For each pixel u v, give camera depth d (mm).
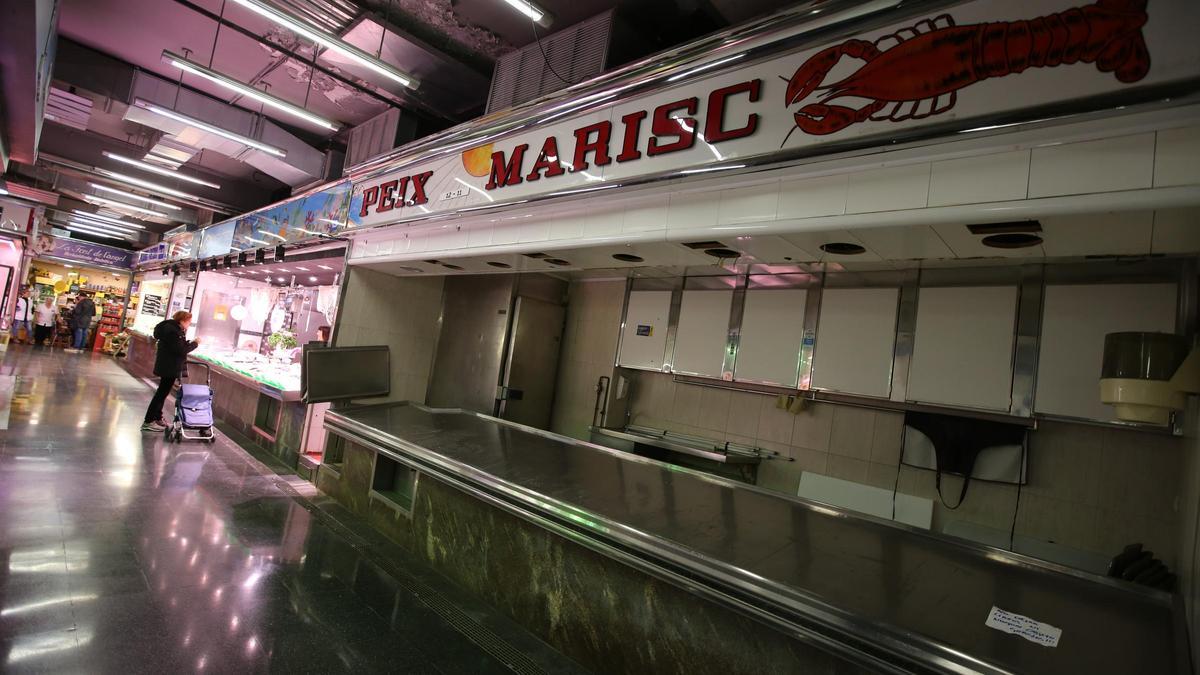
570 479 3088
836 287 4078
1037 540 3164
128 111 6875
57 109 7371
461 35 5164
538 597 2887
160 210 13227
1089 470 3068
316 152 8039
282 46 5840
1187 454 2221
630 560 2379
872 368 3809
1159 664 1495
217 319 11812
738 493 3000
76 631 2424
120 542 3377
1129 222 1939
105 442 5656
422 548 3693
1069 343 3098
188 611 2723
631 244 3303
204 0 5285
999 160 2061
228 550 3496
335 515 4391
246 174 10906
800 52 2572
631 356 5320
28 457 4770
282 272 8938
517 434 4301
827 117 2438
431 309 6484
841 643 1777
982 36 2055
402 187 5262
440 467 3486
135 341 13781
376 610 2977
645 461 3604
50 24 4047
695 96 2977
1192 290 2748
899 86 2242
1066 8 1890
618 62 4270
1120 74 1767
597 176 3430
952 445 3430
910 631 1656
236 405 7641
